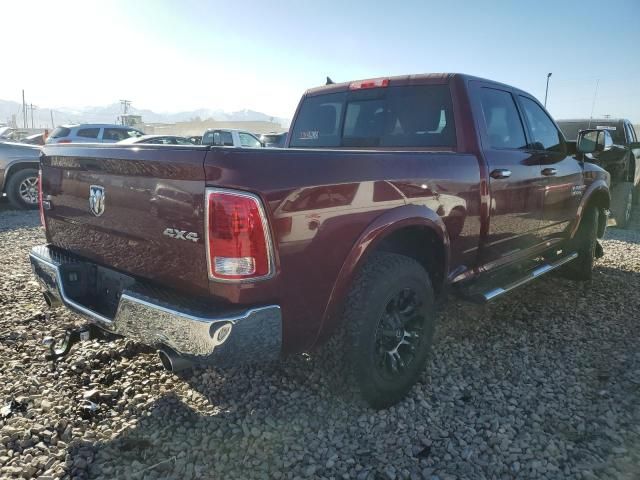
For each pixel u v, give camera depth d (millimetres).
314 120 4441
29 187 9703
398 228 2750
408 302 2971
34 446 2479
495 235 3627
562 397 3055
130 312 2385
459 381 3242
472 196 3312
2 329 3785
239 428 2691
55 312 4172
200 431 2658
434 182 2996
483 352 3684
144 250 2486
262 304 2211
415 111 3744
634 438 2650
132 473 2320
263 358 2309
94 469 2334
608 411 2893
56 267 2902
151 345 2391
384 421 2777
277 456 2473
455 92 3541
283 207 2205
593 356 3637
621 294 5070
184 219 2236
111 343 3617
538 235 4289
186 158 2186
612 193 8945
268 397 2988
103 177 2668
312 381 3166
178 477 2309
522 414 2871
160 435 2609
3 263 5719
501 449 2555
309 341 2486
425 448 2557
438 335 3967
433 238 3123
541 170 4094
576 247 5246
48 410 2773
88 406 2779
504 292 3684
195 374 3250
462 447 2568
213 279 2172
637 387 3180
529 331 4086
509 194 3686
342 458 2471
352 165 2533
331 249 2439
